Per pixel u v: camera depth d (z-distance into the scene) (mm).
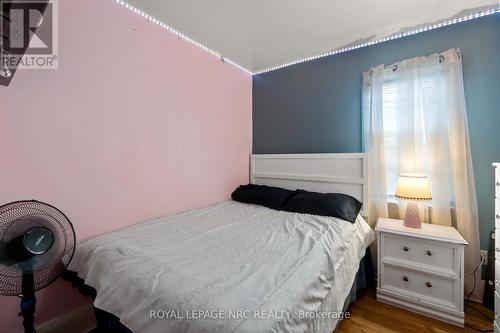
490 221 1858
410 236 1787
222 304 850
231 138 2805
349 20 1954
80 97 1522
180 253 1302
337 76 2527
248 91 3084
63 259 1202
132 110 1809
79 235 1538
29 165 1335
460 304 1630
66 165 1476
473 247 1873
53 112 1414
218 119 2615
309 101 2711
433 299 1724
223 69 2664
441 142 1967
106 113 1655
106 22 1638
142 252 1289
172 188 2131
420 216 2047
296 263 1193
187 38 2229
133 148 1822
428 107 2025
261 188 2650
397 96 2152
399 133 2135
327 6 1774
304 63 2732
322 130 2631
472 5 1767
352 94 2443
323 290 1148
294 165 2713
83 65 1529
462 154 1881
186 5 1750
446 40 2002
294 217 2035
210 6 1764
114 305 1044
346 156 2375
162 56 2012
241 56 2627
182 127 2205
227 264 1178
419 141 2076
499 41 1827
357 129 2422
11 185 1280
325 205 2096
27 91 1318
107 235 1556
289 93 2854
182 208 2227
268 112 3021
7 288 1040
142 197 1895
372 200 2283
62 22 1433
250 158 3090
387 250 1896
